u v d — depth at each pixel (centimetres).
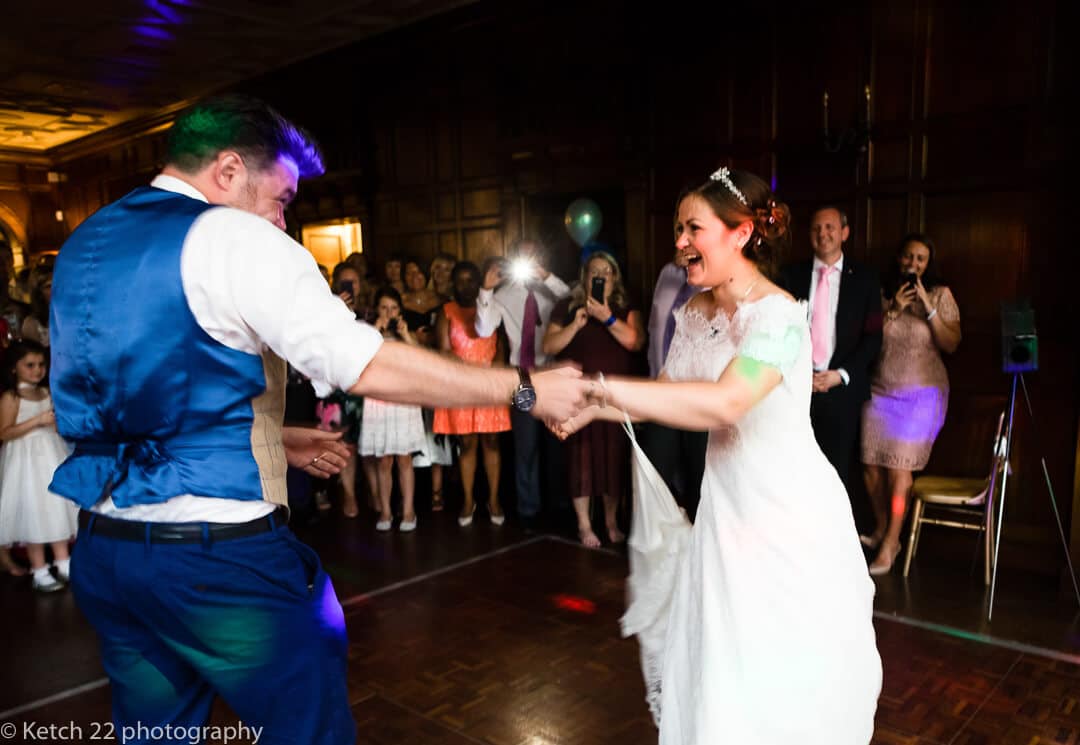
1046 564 407
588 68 570
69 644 348
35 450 420
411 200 730
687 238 186
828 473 192
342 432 179
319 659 148
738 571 179
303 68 793
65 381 139
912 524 405
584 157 577
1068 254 395
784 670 174
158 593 135
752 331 169
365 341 127
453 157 687
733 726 171
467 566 432
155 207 138
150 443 136
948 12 420
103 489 135
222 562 137
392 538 489
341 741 152
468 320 507
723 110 506
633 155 549
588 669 310
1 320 531
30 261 1304
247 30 692
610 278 460
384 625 356
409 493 503
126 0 612
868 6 446
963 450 433
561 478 520
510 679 303
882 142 449
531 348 496
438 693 293
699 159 519
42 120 1067
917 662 309
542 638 339
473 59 655
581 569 423
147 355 131
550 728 267
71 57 774
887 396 409
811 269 416
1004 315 366
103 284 133
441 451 536
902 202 446
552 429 197
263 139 147
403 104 721
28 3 616
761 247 186
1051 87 394
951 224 431
